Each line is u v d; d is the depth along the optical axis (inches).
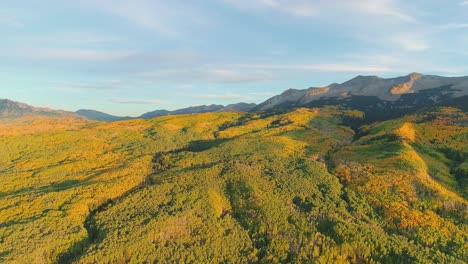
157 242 5905.5
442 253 5354.3
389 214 6373.0
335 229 5900.6
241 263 5531.5
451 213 6378.0
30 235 5880.9
